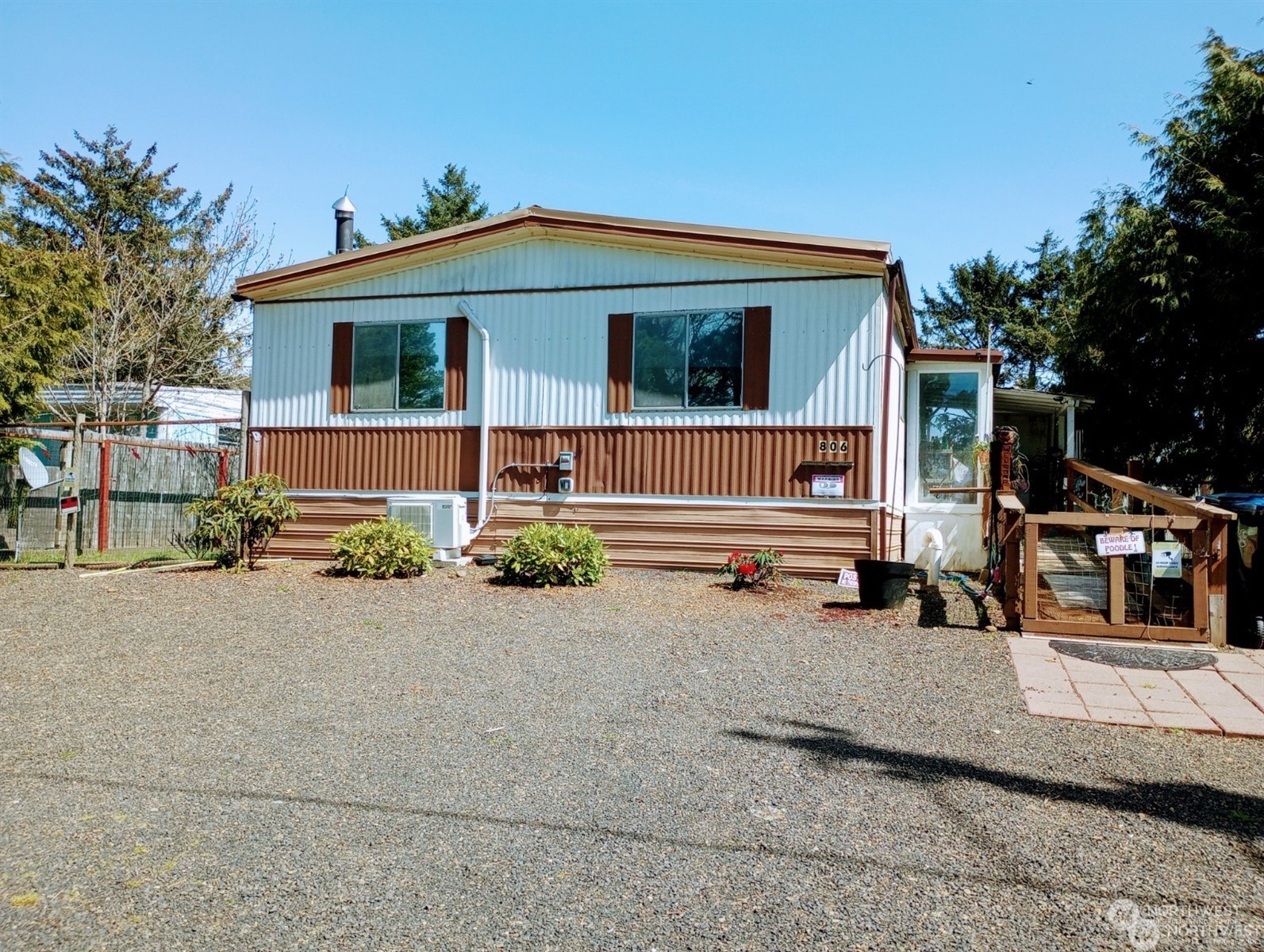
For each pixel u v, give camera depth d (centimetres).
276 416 1235
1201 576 689
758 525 1044
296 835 350
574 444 1113
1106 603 741
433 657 656
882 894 305
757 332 1049
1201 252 1487
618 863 328
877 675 608
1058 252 3781
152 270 2352
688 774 421
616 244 1104
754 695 560
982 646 693
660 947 272
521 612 819
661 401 1085
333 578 1008
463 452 1158
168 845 340
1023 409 1448
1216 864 329
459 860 329
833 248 998
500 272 1149
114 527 1321
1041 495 1380
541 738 474
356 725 495
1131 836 353
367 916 289
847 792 399
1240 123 1466
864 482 1009
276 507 1083
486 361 1141
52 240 2394
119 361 2172
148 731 483
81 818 365
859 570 852
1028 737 480
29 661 638
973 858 333
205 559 1179
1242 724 502
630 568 1084
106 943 272
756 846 342
